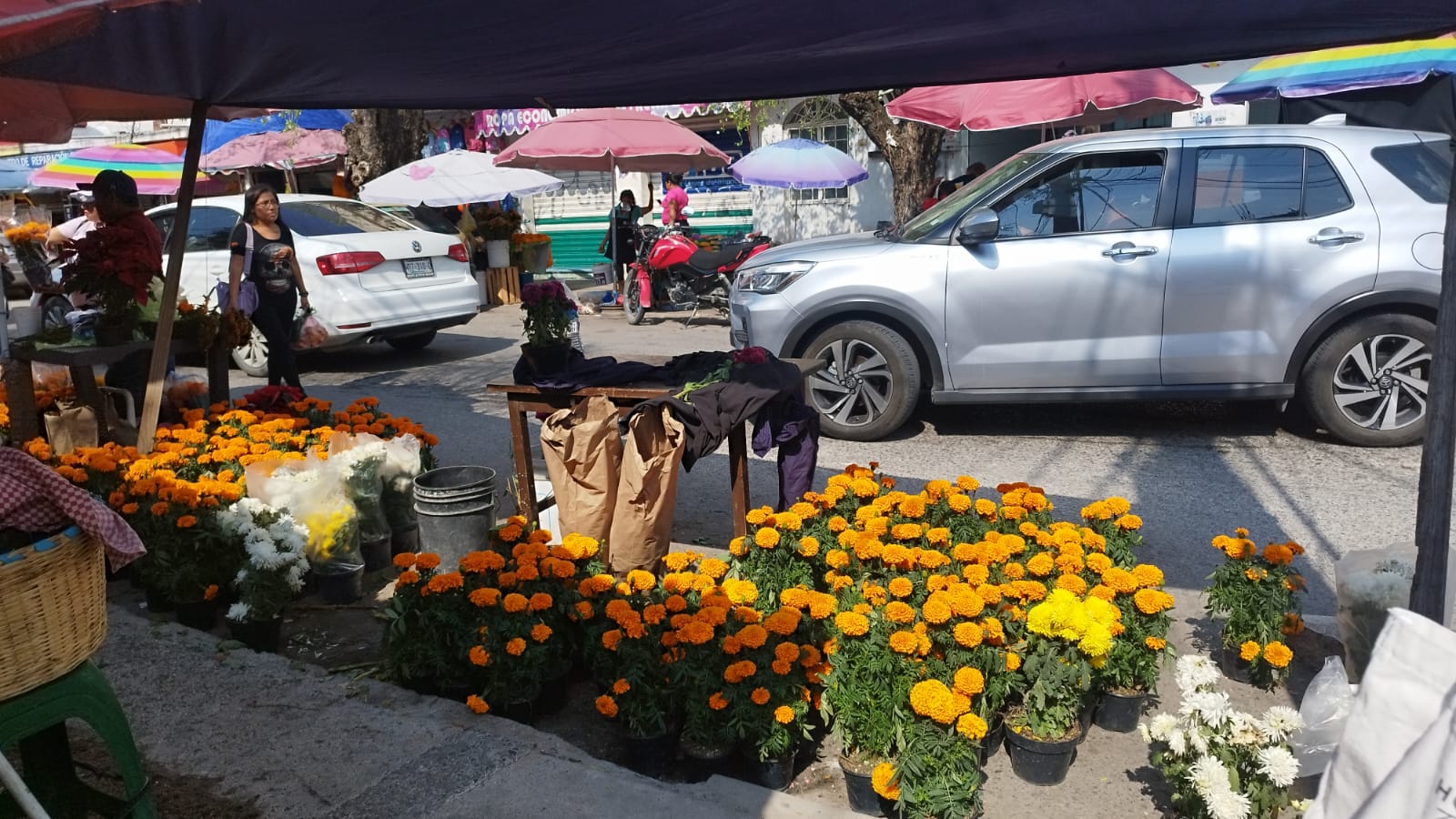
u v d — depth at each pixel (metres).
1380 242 6.20
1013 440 7.08
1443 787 1.28
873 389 7.00
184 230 5.24
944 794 2.78
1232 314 6.38
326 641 4.27
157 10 3.32
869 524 3.87
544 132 11.85
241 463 4.82
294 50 3.83
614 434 4.54
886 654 3.01
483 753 3.20
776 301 7.02
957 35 3.37
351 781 3.07
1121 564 3.97
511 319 13.71
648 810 2.89
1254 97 9.94
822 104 15.73
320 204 10.24
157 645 3.97
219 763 3.19
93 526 2.42
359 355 11.20
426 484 4.84
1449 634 1.50
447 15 3.39
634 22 3.47
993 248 6.66
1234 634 3.69
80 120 5.70
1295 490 5.81
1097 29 3.26
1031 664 3.13
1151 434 7.11
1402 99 9.62
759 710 3.04
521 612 3.49
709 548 5.12
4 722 2.31
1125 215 6.55
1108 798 3.08
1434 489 2.68
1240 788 2.68
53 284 7.58
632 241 14.54
